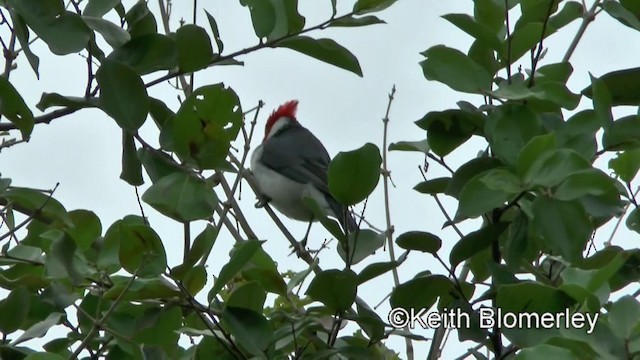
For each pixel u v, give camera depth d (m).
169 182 8.88
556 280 9.64
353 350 9.17
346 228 8.95
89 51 9.13
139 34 9.67
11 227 10.75
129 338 9.19
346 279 8.77
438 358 9.43
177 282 8.61
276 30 9.31
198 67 9.33
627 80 9.48
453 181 9.34
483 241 9.12
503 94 9.02
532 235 9.41
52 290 9.30
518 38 9.60
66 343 9.70
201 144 9.03
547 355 7.30
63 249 9.16
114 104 8.98
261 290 9.20
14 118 9.16
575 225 8.34
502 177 8.34
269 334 8.79
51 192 9.78
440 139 9.84
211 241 8.57
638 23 9.41
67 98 9.19
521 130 8.95
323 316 9.24
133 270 8.57
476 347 9.80
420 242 9.10
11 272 10.04
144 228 8.41
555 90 9.13
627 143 9.13
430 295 9.12
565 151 8.24
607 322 7.93
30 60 8.80
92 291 9.59
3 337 9.20
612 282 9.37
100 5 9.50
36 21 8.82
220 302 9.68
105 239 9.38
